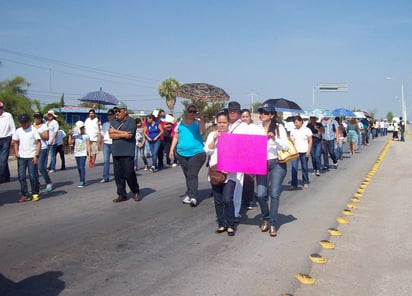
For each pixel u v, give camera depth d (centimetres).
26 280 450
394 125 3856
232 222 622
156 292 420
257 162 591
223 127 604
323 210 797
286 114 2409
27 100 3094
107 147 1147
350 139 2141
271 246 570
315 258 518
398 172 1373
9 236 616
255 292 422
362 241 597
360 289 433
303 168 1083
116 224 687
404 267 495
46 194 967
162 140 1480
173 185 1102
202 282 445
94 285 437
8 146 1009
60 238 605
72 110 3897
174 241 592
